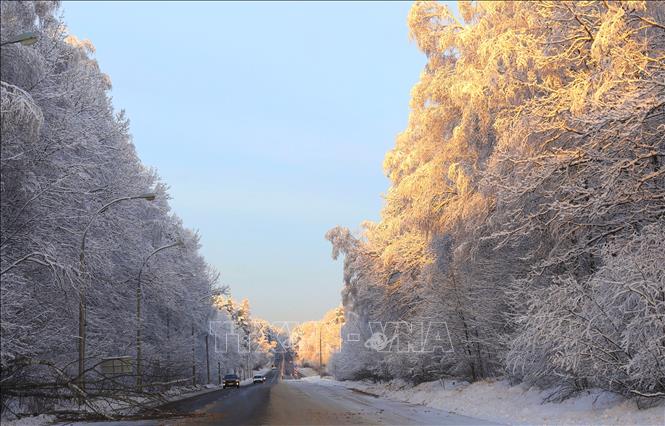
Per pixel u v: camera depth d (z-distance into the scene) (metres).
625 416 14.52
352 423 18.53
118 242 31.41
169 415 20.44
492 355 29.84
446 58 28.97
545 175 17.61
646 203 17.14
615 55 16.45
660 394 14.52
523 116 19.16
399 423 18.12
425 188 26.83
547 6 19.52
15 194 21.53
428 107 28.78
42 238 22.30
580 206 16.59
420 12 28.66
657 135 16.55
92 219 24.05
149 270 37.56
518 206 19.12
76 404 23.39
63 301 23.72
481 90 22.23
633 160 15.99
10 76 20.77
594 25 18.56
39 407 21.05
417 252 37.84
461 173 23.52
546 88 19.17
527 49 19.94
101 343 30.27
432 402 28.27
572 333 15.04
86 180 24.34
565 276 18.86
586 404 17.44
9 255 21.31
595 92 16.84
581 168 17.83
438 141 28.44
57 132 22.84
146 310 43.53
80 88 26.11
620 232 18.22
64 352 25.94
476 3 27.25
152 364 36.00
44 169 22.70
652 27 18.16
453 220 24.88
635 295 14.66
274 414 23.05
